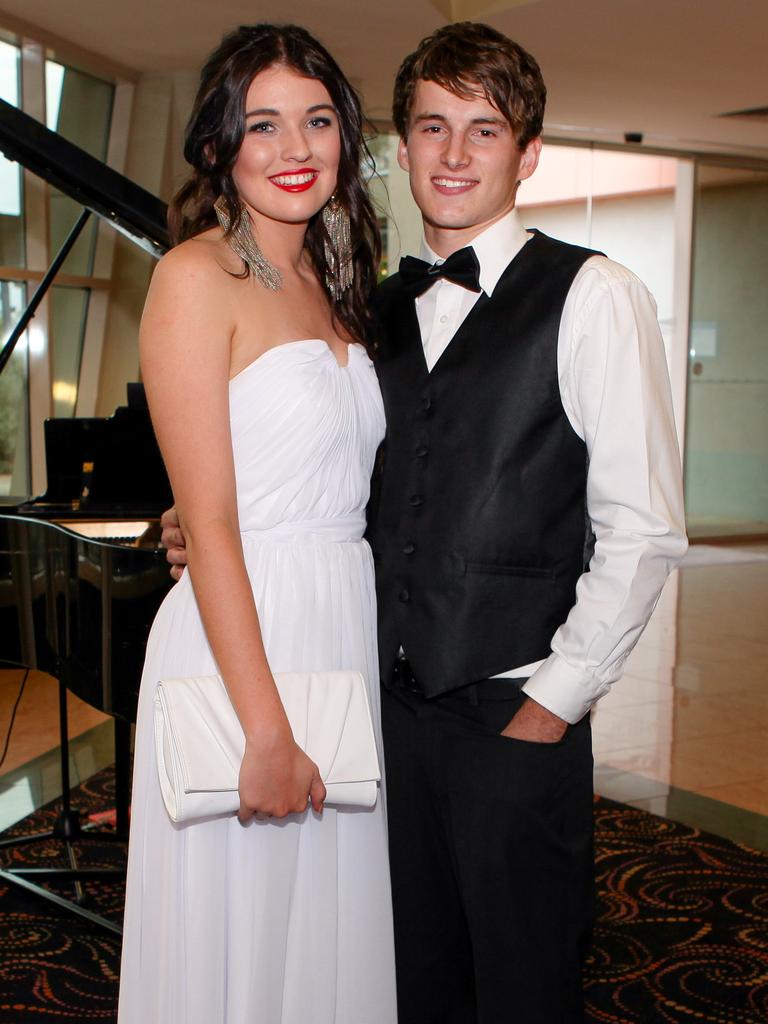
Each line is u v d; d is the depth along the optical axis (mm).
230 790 1468
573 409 1734
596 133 8820
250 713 1474
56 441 3828
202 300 1537
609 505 1679
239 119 1621
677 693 5125
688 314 9625
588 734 1786
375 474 1874
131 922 1709
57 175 2889
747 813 3729
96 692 2707
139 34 6410
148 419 3682
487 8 6047
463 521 1752
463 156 1767
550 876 1733
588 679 1655
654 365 1688
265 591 1620
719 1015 2533
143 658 2605
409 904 1884
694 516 9828
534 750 1692
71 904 3041
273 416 1590
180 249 1579
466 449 1765
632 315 1678
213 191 1688
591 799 1779
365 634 1726
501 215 1834
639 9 5887
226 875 1604
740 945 2865
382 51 6582
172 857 1604
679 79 7246
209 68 1646
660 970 2732
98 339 7535
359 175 1782
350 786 1535
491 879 1732
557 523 1749
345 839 1688
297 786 1494
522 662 1728
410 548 1796
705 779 4035
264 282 1622
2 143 2789
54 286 7090
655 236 9508
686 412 9711
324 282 1812
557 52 6668
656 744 4410
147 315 1556
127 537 3244
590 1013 2535
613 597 1639
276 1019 1626
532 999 1739
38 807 3842
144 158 7309
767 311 9945
